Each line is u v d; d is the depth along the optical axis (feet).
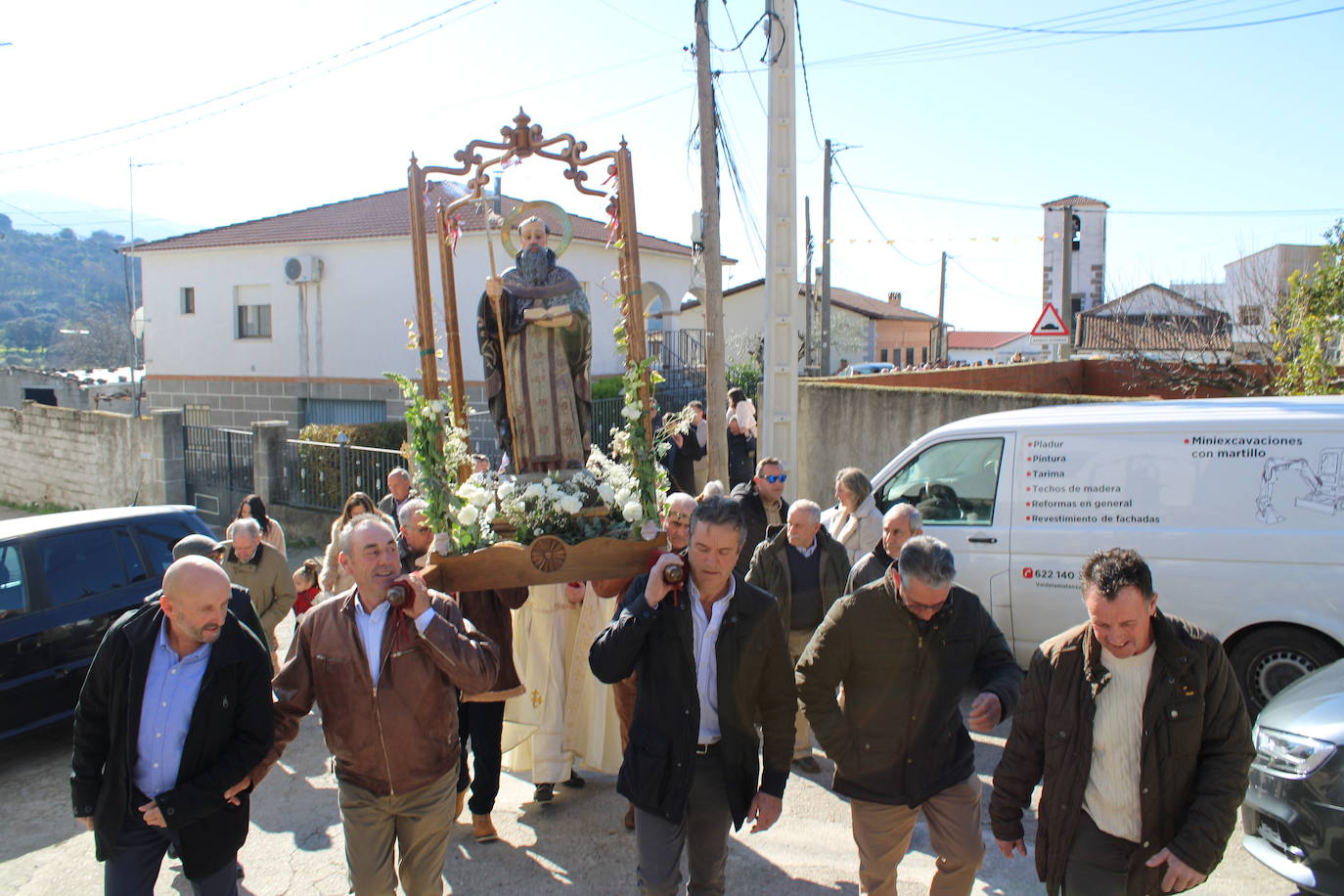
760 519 20.92
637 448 15.29
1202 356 56.75
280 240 67.72
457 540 14.12
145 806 10.98
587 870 15.16
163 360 75.05
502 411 16.19
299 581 23.44
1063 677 10.62
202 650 11.37
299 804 18.20
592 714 17.78
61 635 21.11
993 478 22.07
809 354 88.12
